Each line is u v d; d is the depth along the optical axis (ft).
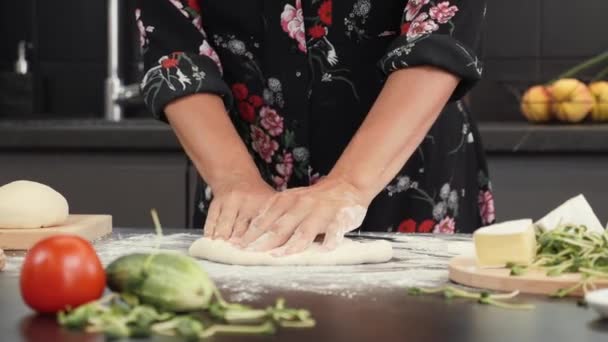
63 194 7.19
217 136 4.24
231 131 4.30
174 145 7.07
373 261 3.71
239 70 4.77
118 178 7.17
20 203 4.20
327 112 4.75
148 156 7.18
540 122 7.41
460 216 5.12
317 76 4.72
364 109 4.74
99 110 9.33
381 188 4.00
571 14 8.71
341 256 3.66
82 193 7.19
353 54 4.68
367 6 4.62
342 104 4.74
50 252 2.65
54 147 7.15
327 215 3.78
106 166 7.18
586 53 8.71
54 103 9.33
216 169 4.16
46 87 9.32
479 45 8.83
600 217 6.95
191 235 4.50
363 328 2.52
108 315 2.49
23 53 9.15
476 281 3.16
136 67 9.28
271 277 3.38
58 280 2.63
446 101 4.15
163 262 2.59
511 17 8.79
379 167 3.95
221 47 4.77
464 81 4.19
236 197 3.98
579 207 3.77
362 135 4.04
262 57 4.74
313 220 3.76
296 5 4.65
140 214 7.18
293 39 4.69
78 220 4.49
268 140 4.85
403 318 2.65
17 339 2.40
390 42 4.65
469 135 5.15
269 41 4.71
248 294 3.05
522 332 2.49
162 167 7.15
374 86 4.70
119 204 7.19
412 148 4.09
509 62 8.80
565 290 2.97
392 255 3.87
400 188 4.88
